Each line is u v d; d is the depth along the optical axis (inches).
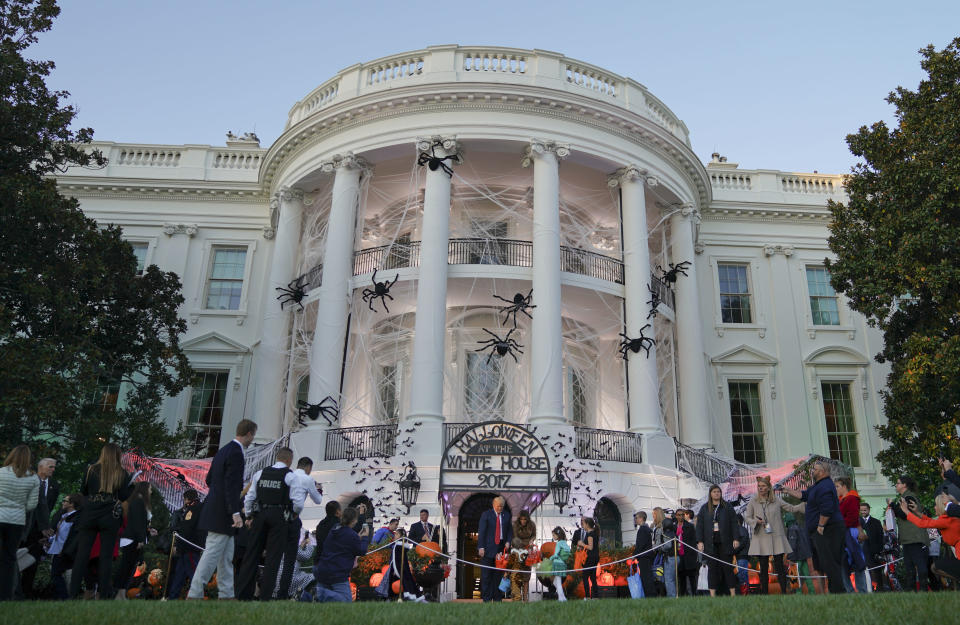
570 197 926.4
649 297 790.5
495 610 240.1
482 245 864.3
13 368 527.2
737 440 971.3
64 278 627.5
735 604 245.0
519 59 831.1
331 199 880.3
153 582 448.1
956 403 639.8
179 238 1015.0
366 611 231.1
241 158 1058.1
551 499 652.7
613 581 485.1
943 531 336.2
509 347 741.9
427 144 782.5
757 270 1040.2
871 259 690.2
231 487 291.3
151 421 708.7
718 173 1082.1
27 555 340.2
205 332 970.1
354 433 711.1
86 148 1035.9
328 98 878.4
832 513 321.7
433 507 646.5
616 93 863.1
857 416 983.6
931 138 661.3
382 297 762.2
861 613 208.8
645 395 756.6
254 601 268.2
